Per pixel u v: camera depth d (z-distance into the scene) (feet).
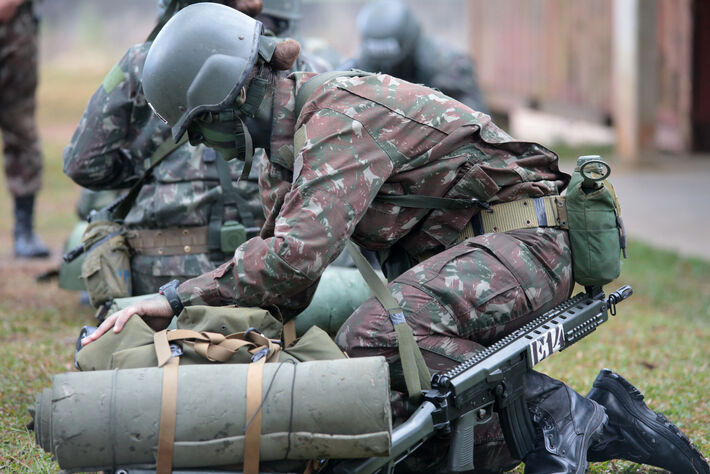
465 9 260.01
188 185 26.40
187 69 18.78
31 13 51.52
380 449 16.16
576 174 20.16
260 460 16.39
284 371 16.35
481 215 19.95
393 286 19.47
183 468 16.26
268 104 19.25
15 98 51.24
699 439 24.13
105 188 28.68
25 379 28.45
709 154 100.94
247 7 26.37
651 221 70.03
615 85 98.78
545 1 117.80
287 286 18.16
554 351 19.76
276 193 19.62
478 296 19.08
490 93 140.36
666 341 35.40
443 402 17.87
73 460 16.03
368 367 16.28
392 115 18.86
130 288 27.02
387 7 53.78
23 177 52.95
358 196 18.22
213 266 26.61
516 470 22.21
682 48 100.83
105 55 270.26
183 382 16.25
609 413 21.29
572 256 20.22
